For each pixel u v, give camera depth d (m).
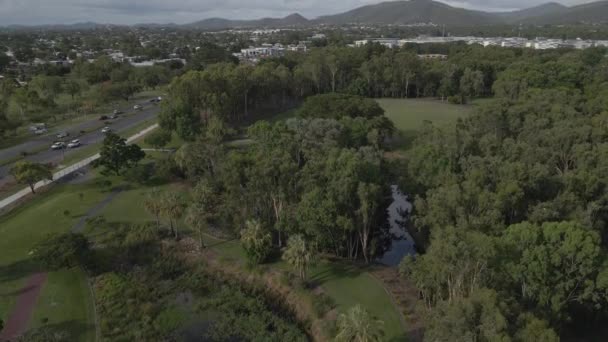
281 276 58.03
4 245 65.12
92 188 85.69
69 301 53.06
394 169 90.00
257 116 145.62
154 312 52.75
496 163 64.12
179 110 111.31
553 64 152.12
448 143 73.31
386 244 69.56
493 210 51.53
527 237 42.84
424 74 179.25
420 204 58.94
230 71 137.75
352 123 103.88
